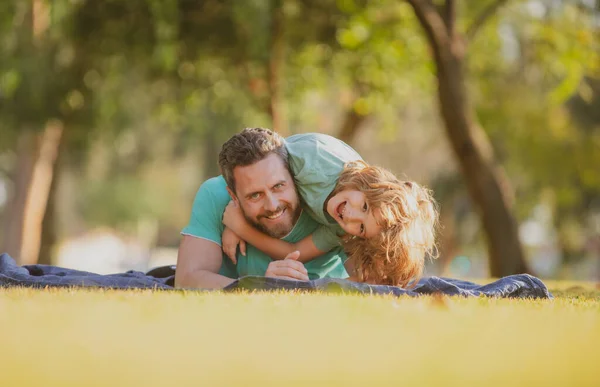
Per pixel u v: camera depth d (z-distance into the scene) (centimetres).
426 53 1670
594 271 3356
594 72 1823
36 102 1563
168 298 359
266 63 1512
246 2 1433
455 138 1319
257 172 484
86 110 1695
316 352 207
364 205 480
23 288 436
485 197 1312
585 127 2481
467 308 343
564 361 206
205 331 244
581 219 2894
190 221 527
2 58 1547
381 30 1611
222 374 172
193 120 1983
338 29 1641
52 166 1894
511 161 2614
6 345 214
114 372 174
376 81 1780
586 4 1535
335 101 2397
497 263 1314
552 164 2541
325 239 510
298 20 1641
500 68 2000
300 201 504
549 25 1590
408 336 240
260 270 521
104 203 4294
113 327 251
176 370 178
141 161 2969
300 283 443
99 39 1593
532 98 2284
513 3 1625
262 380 167
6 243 1848
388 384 167
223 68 1722
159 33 1455
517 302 396
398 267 489
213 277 489
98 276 528
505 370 188
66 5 1484
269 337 234
